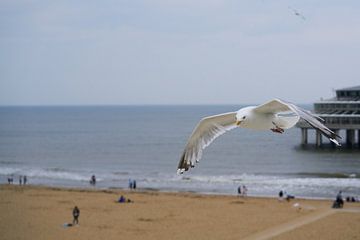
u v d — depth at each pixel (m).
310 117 5.80
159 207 40.47
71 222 34.00
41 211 38.25
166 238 29.69
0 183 61.03
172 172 69.81
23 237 29.50
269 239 29.19
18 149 108.00
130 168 75.56
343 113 93.75
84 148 108.75
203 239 29.42
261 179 61.53
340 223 33.78
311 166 73.88
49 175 68.31
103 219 35.34
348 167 72.12
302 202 43.38
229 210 39.12
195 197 46.25
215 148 104.62
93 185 58.78
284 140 125.62
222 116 7.64
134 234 30.78
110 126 187.88
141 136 138.88
